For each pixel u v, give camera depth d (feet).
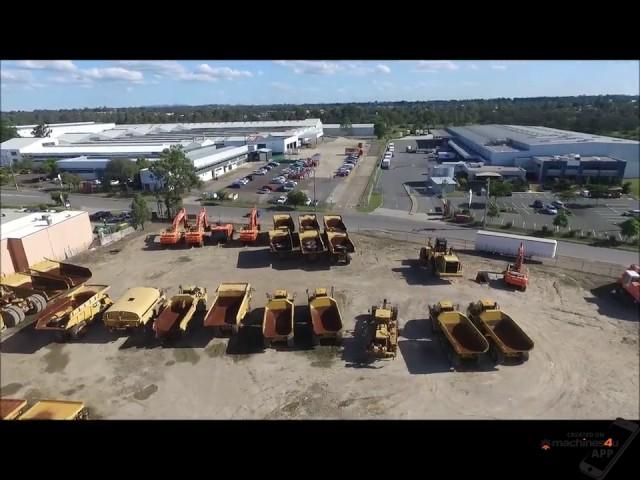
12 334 68.28
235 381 56.44
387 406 51.39
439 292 81.10
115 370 59.11
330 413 50.11
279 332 65.98
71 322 64.28
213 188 181.47
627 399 52.42
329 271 91.15
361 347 63.62
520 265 84.43
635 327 68.64
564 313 73.00
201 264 96.07
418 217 133.90
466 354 57.62
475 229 121.19
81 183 184.96
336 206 148.36
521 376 56.95
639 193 165.17
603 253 101.96
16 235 90.68
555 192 167.73
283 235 103.81
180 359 61.36
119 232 114.83
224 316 70.64
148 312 68.13
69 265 83.41
